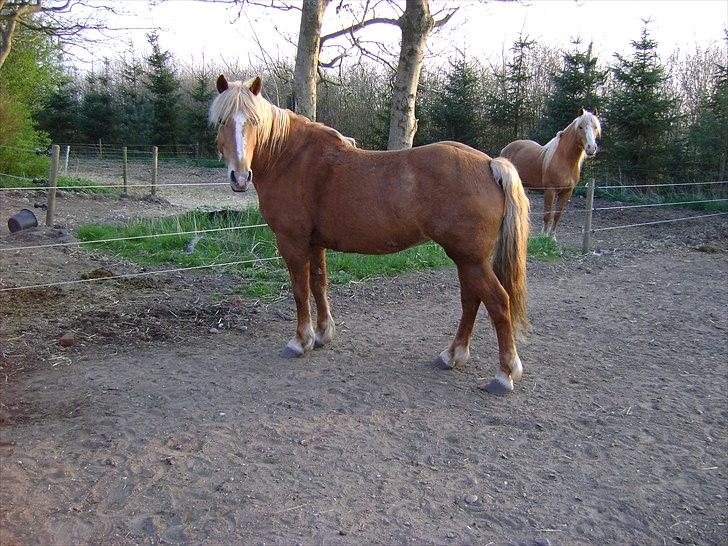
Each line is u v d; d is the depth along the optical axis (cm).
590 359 527
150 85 2955
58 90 2941
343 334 572
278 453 355
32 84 1777
